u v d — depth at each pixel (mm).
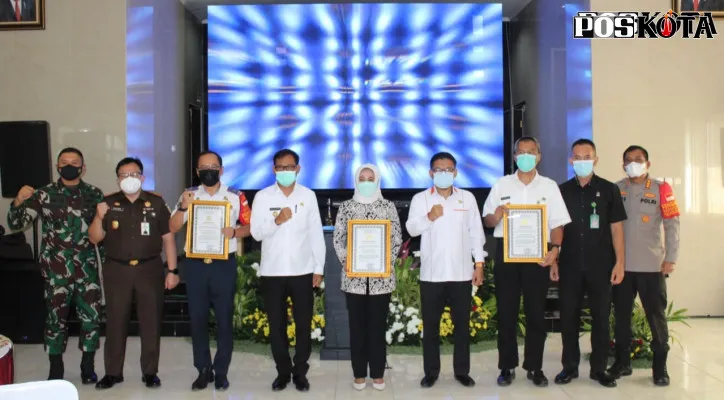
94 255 4566
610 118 6664
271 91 8602
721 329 6105
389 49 8609
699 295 6633
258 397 4207
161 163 7805
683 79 6676
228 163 8602
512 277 4367
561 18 7664
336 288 5254
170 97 8203
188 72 8992
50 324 4445
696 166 6660
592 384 4422
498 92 8602
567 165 7523
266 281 4234
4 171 6230
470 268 4332
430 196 4340
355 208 4230
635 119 6660
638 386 4371
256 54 8594
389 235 4160
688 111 6672
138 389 4402
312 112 8609
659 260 4418
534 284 4324
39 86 6738
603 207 4312
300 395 4242
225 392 4324
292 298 4273
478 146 8594
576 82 7188
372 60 8609
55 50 6750
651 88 6676
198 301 4289
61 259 4430
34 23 6703
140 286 4363
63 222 4445
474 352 5422
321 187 8602
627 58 6684
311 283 4281
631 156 4434
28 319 5777
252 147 8594
